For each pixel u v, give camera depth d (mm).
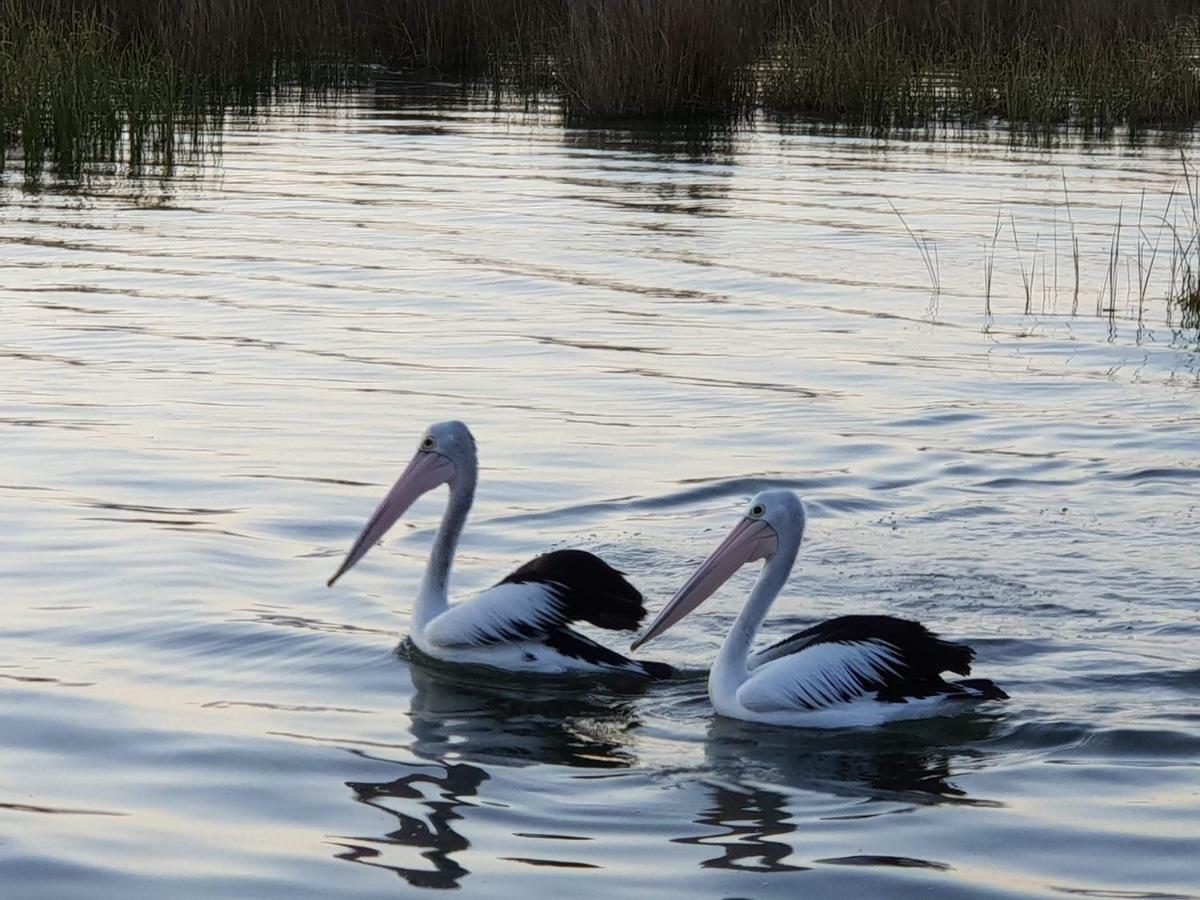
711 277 15125
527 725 6395
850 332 13203
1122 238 17062
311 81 28453
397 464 9562
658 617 6832
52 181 20016
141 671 6703
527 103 26609
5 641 6926
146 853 5211
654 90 25984
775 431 10375
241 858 5195
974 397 11312
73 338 12367
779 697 6438
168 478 9164
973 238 17016
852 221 17906
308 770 5871
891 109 26078
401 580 7914
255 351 12133
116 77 23266
